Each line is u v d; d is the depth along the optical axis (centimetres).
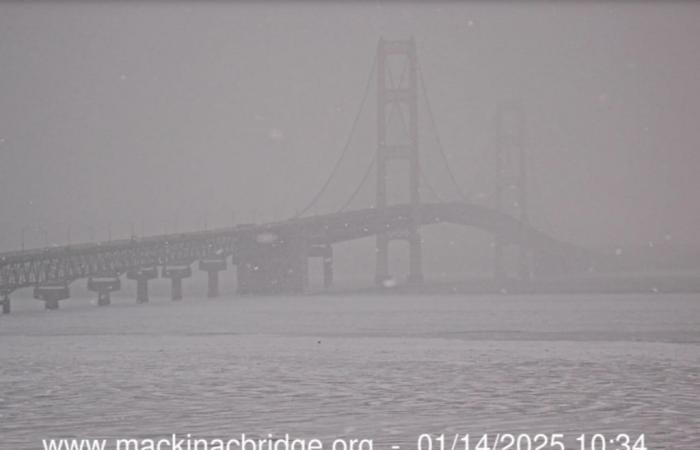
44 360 18625
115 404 12925
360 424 11469
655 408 12300
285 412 12250
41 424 11625
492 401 12912
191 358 18712
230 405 12775
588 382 14588
